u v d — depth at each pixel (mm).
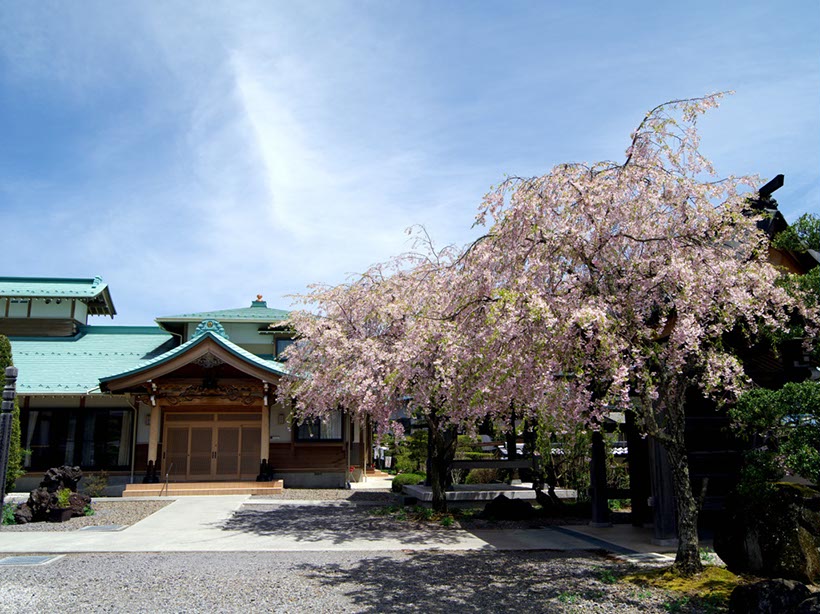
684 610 6742
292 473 23141
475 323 8648
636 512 13406
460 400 10547
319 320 16016
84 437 22531
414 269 14680
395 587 8078
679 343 7602
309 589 7969
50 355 24656
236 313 27766
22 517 14242
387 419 14109
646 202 8320
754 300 8102
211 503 18219
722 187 8445
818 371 10102
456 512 15414
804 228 10281
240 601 7379
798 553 7473
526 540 11672
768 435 8328
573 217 8148
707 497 11391
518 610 6949
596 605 7047
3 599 7449
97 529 13406
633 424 12938
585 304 7539
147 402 22172
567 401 7961
